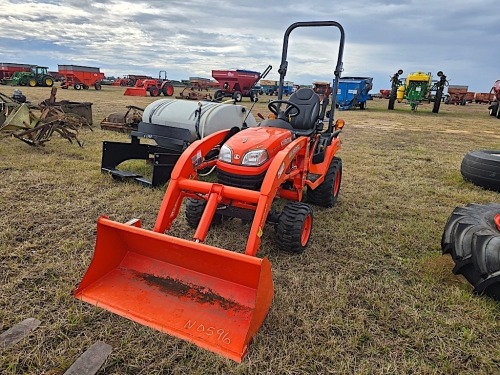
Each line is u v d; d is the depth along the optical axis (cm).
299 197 355
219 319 223
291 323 238
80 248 321
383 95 4581
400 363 214
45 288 261
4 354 202
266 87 3991
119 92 2939
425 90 2111
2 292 254
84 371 194
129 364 201
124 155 546
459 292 282
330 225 409
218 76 2445
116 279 256
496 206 335
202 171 407
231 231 372
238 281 235
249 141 312
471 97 4147
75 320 230
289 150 302
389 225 418
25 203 413
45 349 208
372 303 268
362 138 1062
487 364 216
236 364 204
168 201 282
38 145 690
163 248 245
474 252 276
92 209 409
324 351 217
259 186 307
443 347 228
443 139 1100
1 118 802
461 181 612
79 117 876
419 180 614
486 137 1176
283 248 330
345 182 583
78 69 3089
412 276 310
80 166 571
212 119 520
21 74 3028
